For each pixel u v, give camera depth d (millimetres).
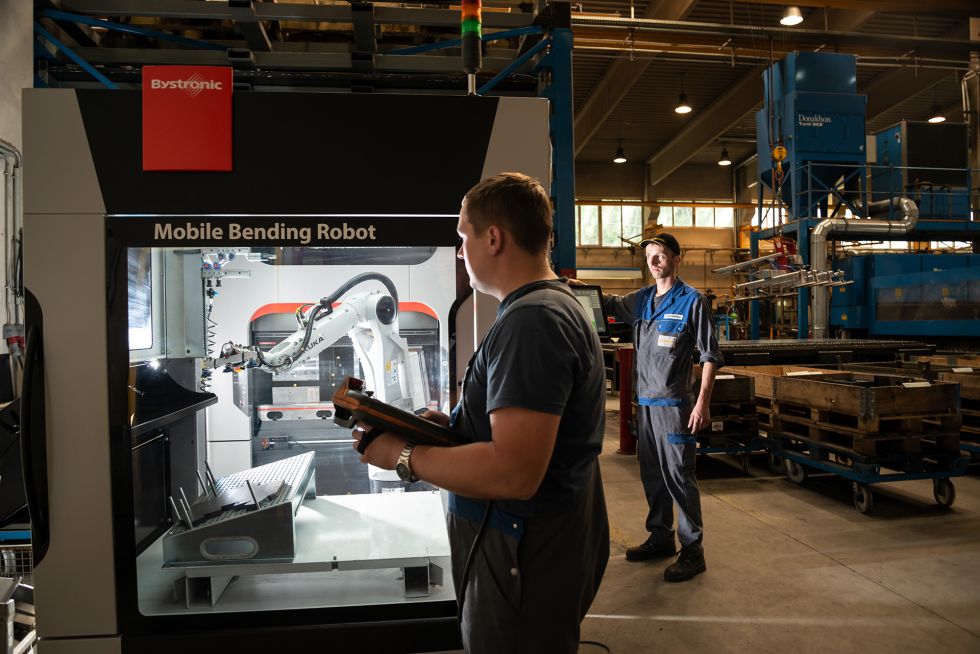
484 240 1087
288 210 1465
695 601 2535
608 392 9234
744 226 18547
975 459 4777
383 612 1513
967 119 9797
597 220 18734
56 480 1433
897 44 9492
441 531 1752
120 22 2652
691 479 2754
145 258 1709
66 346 1423
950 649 2168
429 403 2129
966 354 5906
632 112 14906
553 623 1028
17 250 2812
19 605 1926
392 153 1491
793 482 4363
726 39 9641
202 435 2150
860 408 3670
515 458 921
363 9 2447
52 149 1414
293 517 1573
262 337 2262
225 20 2688
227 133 1445
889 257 8047
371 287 2125
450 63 2744
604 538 1217
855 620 2373
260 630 1478
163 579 1599
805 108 8102
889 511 3711
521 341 956
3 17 2297
